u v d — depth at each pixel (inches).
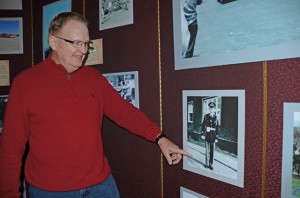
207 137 41.9
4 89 70.5
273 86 34.1
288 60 32.5
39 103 40.5
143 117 47.1
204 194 43.7
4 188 40.6
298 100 32.1
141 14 49.7
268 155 35.3
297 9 30.7
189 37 42.2
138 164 53.8
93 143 44.2
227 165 39.8
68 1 62.1
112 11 54.4
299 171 32.7
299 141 32.4
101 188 45.6
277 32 32.5
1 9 69.6
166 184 49.4
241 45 36.1
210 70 40.6
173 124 47.0
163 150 42.6
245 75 36.6
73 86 43.2
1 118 71.0
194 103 43.2
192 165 44.8
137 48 51.0
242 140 37.6
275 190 35.1
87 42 41.5
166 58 46.6
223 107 39.4
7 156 39.9
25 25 69.5
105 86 48.5
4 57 70.2
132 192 55.5
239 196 39.0
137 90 51.8
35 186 42.2
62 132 41.3
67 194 42.1
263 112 35.3
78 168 42.4
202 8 39.9
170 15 45.1
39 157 41.9
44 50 66.9
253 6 34.3
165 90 47.5
